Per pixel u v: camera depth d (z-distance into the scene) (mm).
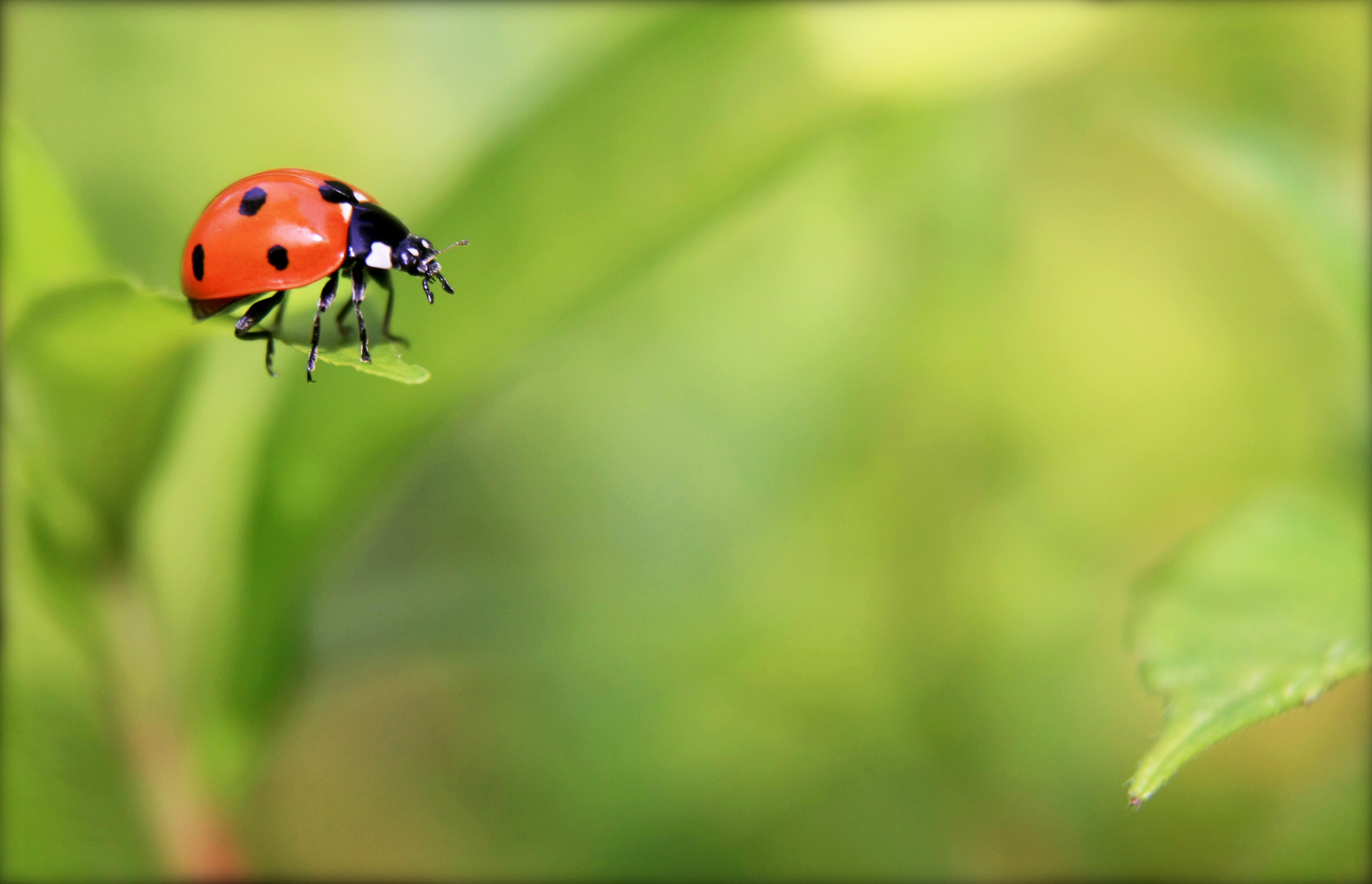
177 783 139
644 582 158
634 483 159
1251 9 168
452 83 165
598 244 136
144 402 133
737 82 135
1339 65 167
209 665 138
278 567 137
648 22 135
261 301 137
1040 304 167
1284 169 138
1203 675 126
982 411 163
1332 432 137
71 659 144
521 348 137
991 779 158
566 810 159
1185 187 167
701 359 161
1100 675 159
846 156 161
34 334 130
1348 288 137
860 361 162
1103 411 165
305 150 166
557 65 163
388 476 139
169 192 168
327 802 161
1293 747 159
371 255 135
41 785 143
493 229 136
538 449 159
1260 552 130
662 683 158
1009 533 162
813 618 159
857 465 161
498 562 156
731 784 158
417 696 163
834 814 158
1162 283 168
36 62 169
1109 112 167
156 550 147
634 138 135
